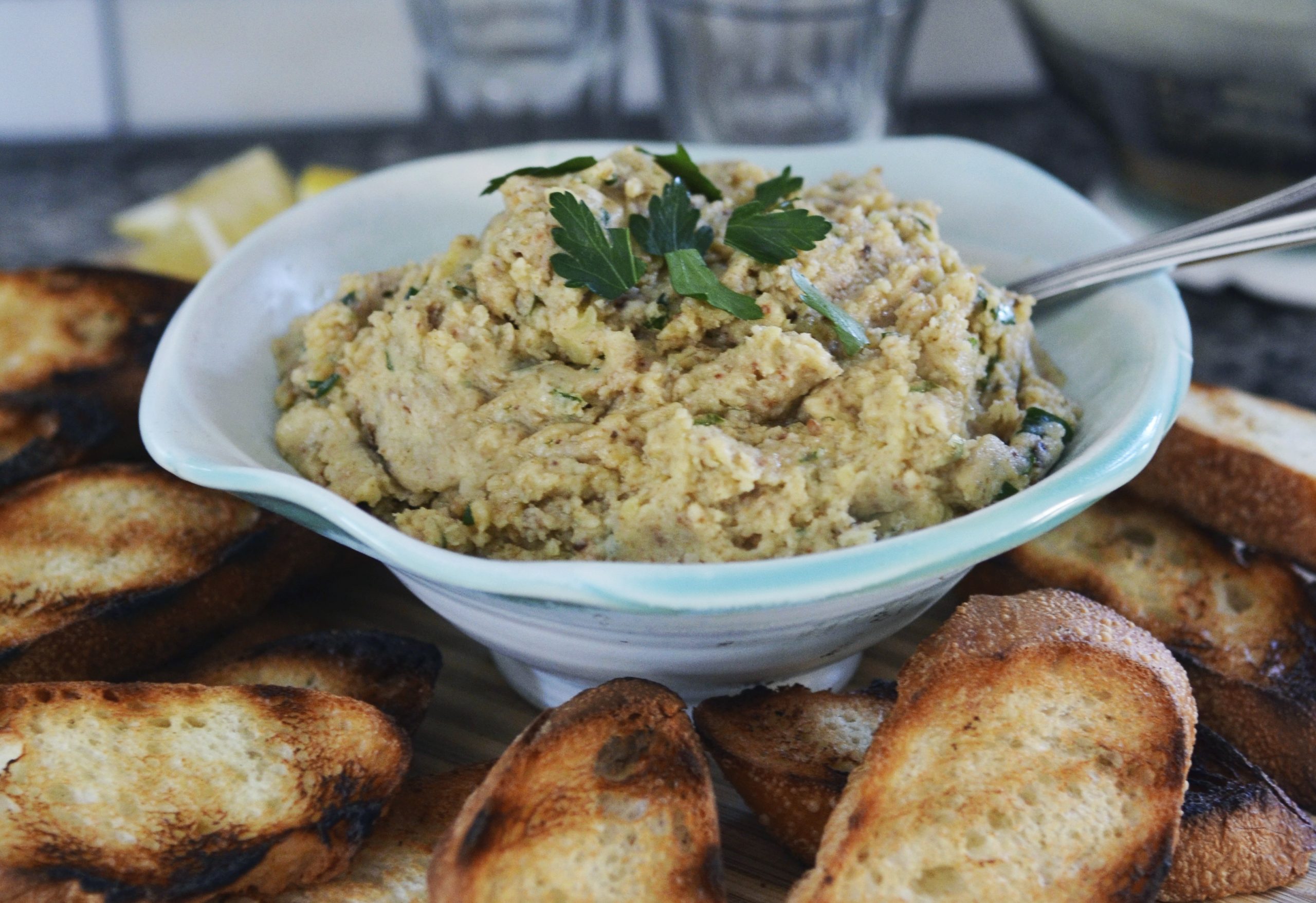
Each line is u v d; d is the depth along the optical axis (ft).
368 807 1.07
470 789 1.12
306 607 1.33
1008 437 1.15
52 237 2.21
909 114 2.53
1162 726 1.04
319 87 2.59
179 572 1.21
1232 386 1.77
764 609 0.98
